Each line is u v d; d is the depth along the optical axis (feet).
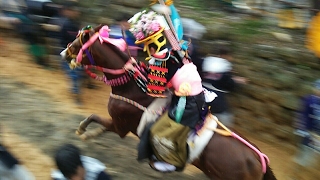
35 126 19.36
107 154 18.04
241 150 12.89
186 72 13.12
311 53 21.93
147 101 14.92
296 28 24.23
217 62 17.17
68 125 19.90
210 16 26.21
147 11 15.39
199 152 13.12
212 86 17.06
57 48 28.50
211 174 13.25
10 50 30.48
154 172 17.43
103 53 15.15
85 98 25.35
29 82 25.58
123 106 15.21
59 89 25.44
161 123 13.55
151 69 13.47
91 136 16.93
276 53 22.52
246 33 23.82
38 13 28.66
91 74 15.94
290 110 21.49
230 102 23.04
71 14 24.50
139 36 13.34
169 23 13.53
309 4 24.76
